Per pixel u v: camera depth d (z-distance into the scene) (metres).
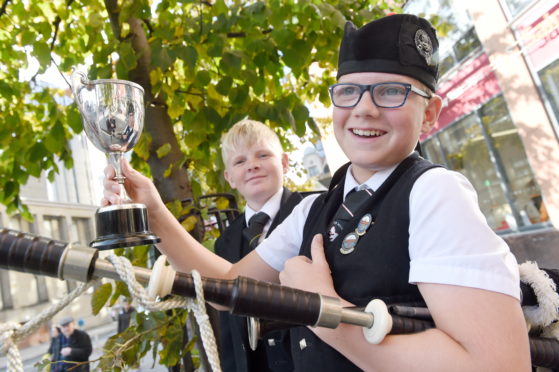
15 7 2.37
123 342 1.81
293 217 1.21
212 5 2.36
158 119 2.17
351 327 0.65
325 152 7.14
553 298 0.83
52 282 15.85
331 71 2.77
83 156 18.84
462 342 0.60
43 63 2.12
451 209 0.69
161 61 1.91
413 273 0.68
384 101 0.85
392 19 0.86
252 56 2.33
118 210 0.78
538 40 5.61
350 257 0.80
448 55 7.27
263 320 0.76
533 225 6.05
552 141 5.67
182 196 2.14
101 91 0.89
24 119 3.13
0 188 3.13
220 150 2.39
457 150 7.37
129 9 1.98
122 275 0.48
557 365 0.83
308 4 2.06
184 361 2.00
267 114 2.21
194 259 1.10
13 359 0.43
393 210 0.78
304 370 0.83
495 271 0.63
